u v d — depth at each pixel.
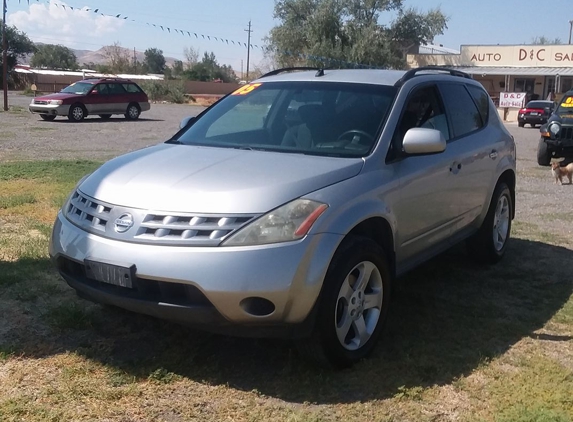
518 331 4.38
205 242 3.35
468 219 5.38
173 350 3.89
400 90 4.68
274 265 3.31
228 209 3.42
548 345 4.17
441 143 4.23
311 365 3.70
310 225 3.45
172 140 4.89
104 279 3.52
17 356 3.73
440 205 4.79
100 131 19.02
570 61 50.66
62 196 7.91
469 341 4.18
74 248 3.66
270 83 5.15
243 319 3.35
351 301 3.72
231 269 3.29
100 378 3.52
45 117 23.06
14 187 8.57
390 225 4.07
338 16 53.38
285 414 3.23
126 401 3.30
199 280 3.29
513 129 29.62
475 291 5.20
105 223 3.62
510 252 6.43
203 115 5.16
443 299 4.98
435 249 4.94
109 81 24.00
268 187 3.55
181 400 3.34
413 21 56.09
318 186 3.66
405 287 5.25
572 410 3.34
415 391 3.47
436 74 5.33
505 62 53.19
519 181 11.34
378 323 3.93
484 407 3.36
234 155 4.15
